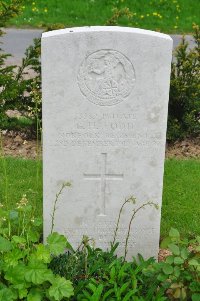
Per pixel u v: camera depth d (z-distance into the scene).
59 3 6.03
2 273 1.91
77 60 1.94
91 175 2.09
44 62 1.93
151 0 6.11
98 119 2.02
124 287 1.89
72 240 2.19
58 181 2.09
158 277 1.84
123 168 2.09
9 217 2.05
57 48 1.92
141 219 2.16
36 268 1.85
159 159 2.08
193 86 3.16
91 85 1.97
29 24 5.69
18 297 1.85
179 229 2.41
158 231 2.17
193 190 2.72
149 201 2.13
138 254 2.15
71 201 2.12
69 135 2.03
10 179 2.74
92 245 2.18
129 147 2.06
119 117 2.02
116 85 1.97
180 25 5.81
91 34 1.91
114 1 6.09
